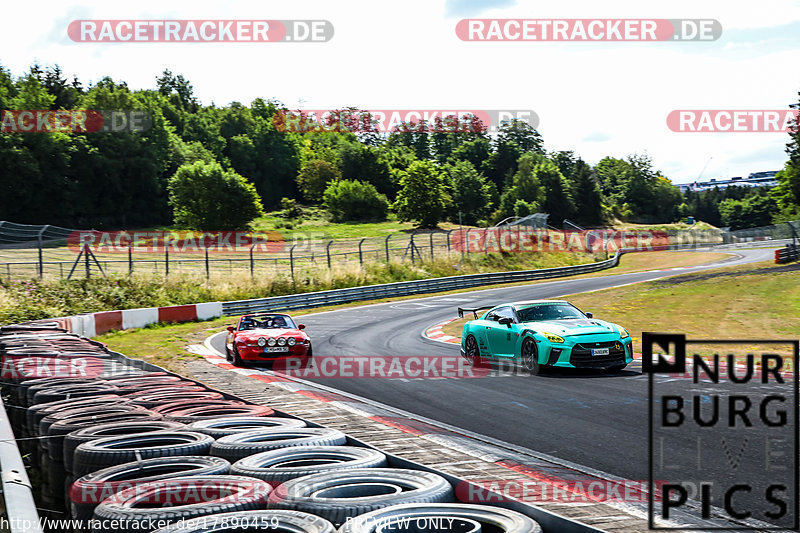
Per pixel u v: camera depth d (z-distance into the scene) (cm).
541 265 5431
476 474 448
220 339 1938
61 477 467
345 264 4106
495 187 16262
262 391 895
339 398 923
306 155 17012
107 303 2695
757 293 2244
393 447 544
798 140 8531
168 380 766
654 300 2236
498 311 1274
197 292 3164
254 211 11681
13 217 10256
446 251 5200
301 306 3253
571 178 16175
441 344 1650
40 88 11062
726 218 18625
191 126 16425
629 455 584
